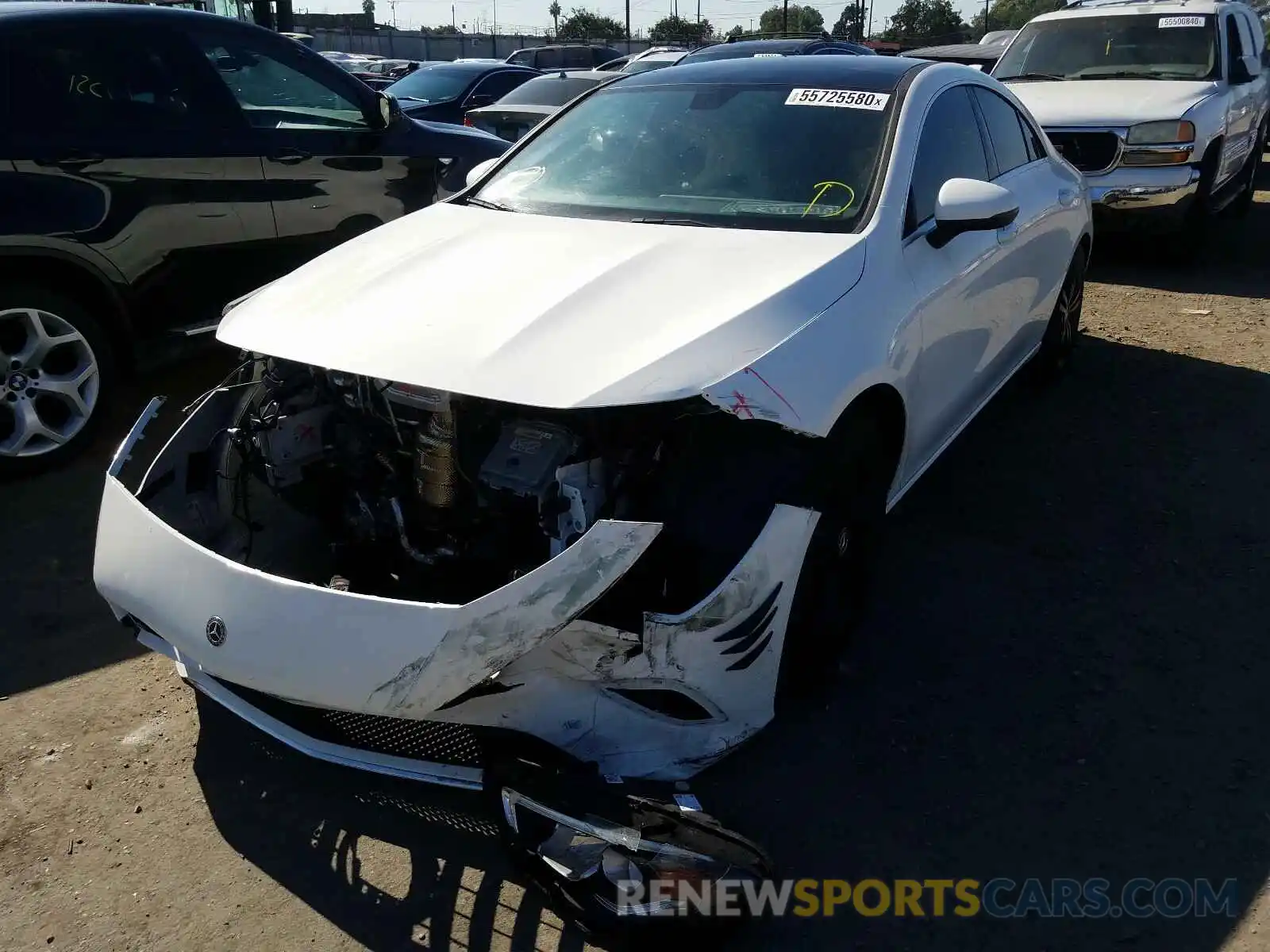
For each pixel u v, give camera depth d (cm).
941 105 378
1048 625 339
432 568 261
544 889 222
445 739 237
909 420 318
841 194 326
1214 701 301
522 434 251
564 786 221
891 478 327
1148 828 256
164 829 257
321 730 248
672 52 1422
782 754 280
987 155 417
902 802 264
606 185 356
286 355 263
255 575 234
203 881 242
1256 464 461
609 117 393
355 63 3009
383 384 265
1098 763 277
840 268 288
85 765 278
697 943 216
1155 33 885
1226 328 667
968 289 357
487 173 399
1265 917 230
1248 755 279
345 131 544
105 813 262
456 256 306
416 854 249
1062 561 379
